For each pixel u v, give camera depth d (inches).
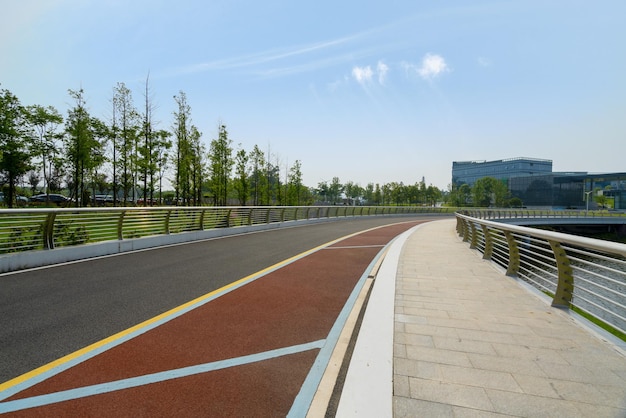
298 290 238.5
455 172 6063.0
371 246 478.0
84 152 960.3
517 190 4192.9
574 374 118.6
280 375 123.2
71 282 252.8
